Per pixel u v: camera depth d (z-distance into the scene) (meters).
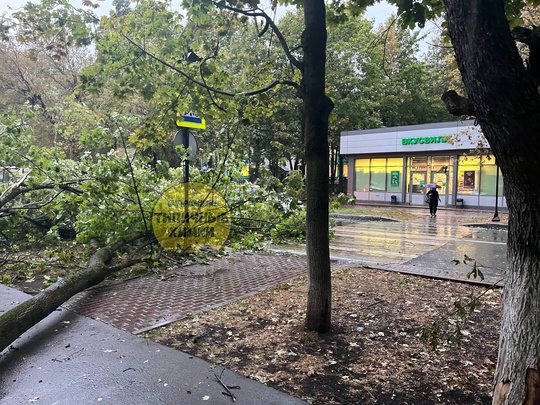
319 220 4.30
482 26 1.94
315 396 3.09
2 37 5.40
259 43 24.23
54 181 8.73
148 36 5.65
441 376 3.39
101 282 6.82
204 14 4.99
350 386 3.24
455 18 2.09
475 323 4.67
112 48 5.44
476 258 9.16
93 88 5.64
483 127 2.06
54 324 4.77
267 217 8.47
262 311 5.13
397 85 31.81
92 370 3.57
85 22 5.37
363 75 30.16
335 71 26.92
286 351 3.91
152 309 5.30
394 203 27.36
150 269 7.64
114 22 5.32
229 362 3.69
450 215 20.64
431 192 19.62
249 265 8.20
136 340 4.24
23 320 4.30
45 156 9.08
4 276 6.92
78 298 5.86
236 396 3.10
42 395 3.18
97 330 4.55
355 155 28.94
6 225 9.28
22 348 4.08
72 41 5.48
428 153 25.83
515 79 1.88
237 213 8.64
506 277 2.25
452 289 6.17
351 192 29.39
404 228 15.48
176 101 6.12
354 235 13.45
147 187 8.62
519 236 2.10
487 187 23.94
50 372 3.55
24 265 7.61
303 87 4.29
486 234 13.66
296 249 10.46
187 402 3.03
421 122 35.25
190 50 5.98
